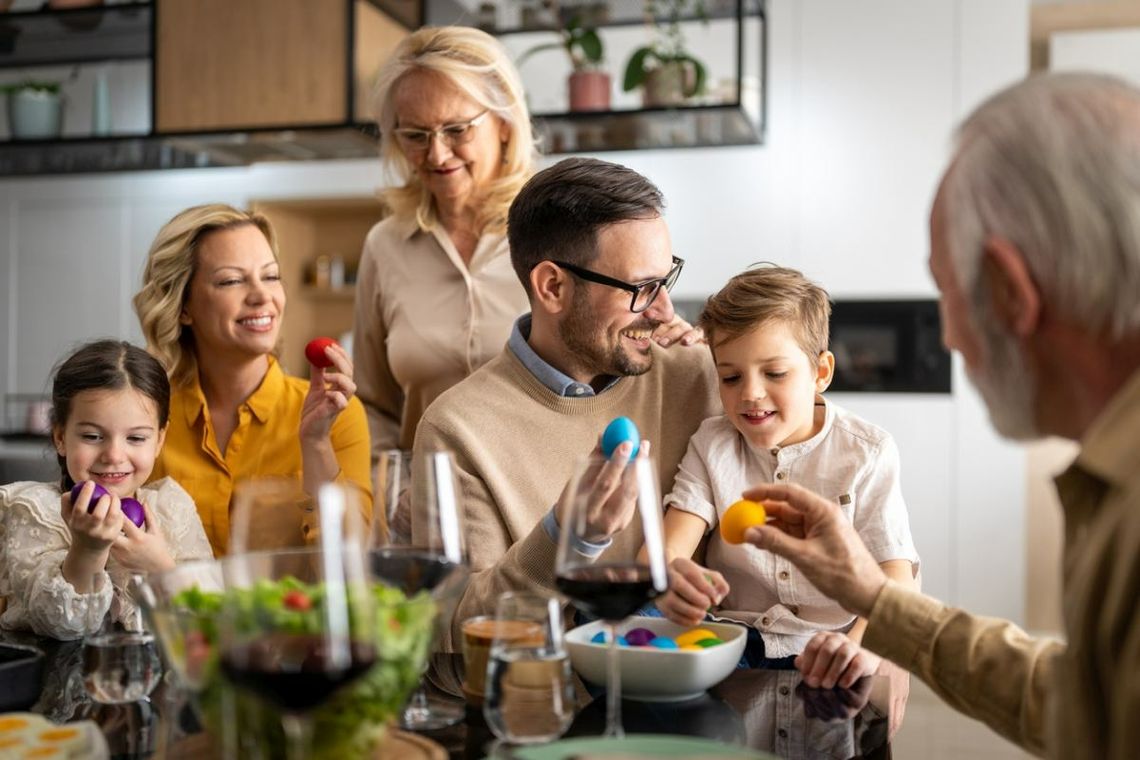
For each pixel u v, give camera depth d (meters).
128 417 1.75
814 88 4.41
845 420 1.75
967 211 0.84
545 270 1.62
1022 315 0.84
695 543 1.69
